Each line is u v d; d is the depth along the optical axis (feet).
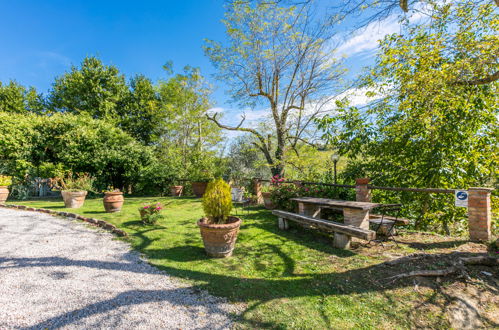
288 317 7.52
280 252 13.02
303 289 9.17
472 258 10.39
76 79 60.54
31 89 73.00
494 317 7.77
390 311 7.78
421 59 17.08
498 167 20.84
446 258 10.76
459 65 14.48
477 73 15.02
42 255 12.76
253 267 11.24
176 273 10.68
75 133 40.81
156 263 11.81
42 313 7.67
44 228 18.31
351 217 13.87
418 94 16.92
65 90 63.31
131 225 18.93
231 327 7.10
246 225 18.57
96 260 12.19
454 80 15.44
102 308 8.01
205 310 7.94
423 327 7.18
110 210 23.97
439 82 15.48
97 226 19.08
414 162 22.18
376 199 23.72
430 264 10.33
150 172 43.06
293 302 8.33
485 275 9.71
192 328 7.05
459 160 19.61
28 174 37.68
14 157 37.60
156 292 9.07
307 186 22.33
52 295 8.80
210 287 9.45
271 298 8.61
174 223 19.70
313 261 11.69
